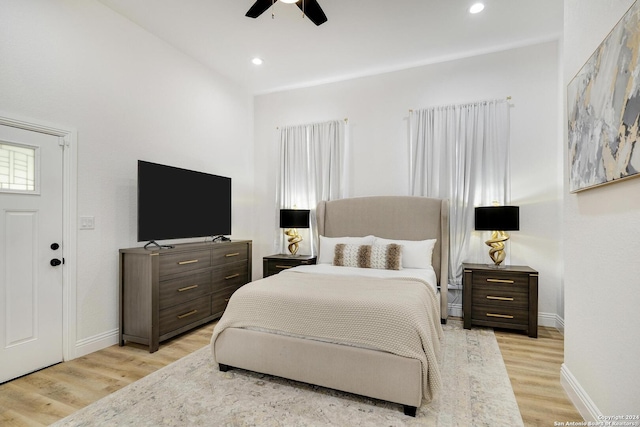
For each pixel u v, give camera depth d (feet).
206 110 13.69
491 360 8.66
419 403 6.10
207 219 12.80
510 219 10.75
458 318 12.41
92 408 6.46
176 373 7.97
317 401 6.74
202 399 6.80
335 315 6.95
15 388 7.27
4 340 7.54
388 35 11.23
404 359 6.25
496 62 12.34
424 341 6.25
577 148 6.26
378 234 13.32
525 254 11.78
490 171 12.12
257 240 16.56
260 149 16.56
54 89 8.45
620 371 4.81
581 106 6.07
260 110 16.60
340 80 14.89
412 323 6.37
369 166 14.24
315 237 14.92
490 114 12.19
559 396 6.87
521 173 11.89
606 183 5.02
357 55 12.63
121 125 10.21
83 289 9.12
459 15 10.09
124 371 8.13
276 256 14.46
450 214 12.58
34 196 8.09
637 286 4.39
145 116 11.02
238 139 15.65
